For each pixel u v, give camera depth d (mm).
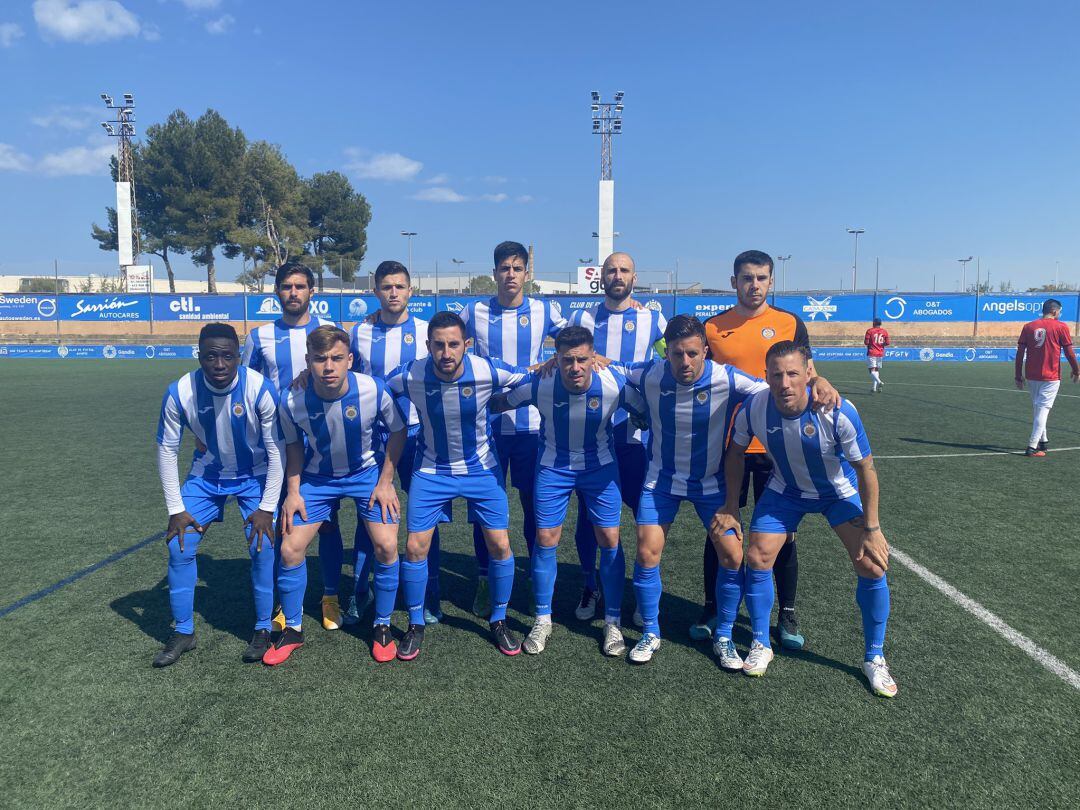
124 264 33188
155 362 21781
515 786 2248
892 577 4113
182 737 2533
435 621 3646
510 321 4230
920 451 8000
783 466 3000
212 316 24016
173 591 3160
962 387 15164
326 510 3340
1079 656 3150
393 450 3346
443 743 2490
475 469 3281
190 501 3260
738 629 3537
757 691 2871
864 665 2965
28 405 11789
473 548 4879
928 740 2514
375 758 2398
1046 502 5758
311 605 3902
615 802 2172
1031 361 7648
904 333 23438
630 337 4164
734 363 3633
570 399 3154
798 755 2424
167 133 36875
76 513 5473
